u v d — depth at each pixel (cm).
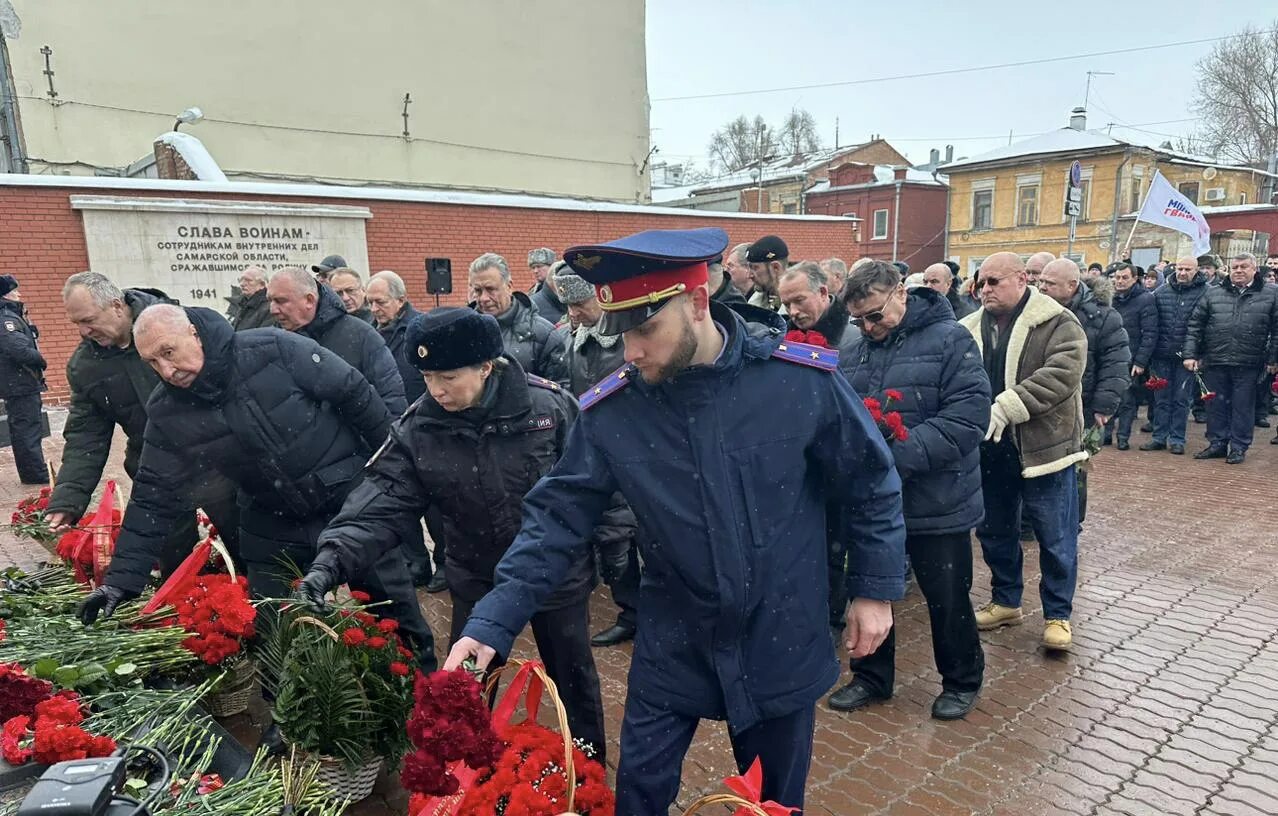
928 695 364
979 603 469
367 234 1330
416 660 287
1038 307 390
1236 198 3419
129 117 1496
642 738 202
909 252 3747
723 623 190
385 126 1806
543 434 265
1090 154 3244
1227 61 3694
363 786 269
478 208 1442
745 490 186
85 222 1066
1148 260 2942
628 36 2180
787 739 201
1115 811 280
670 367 176
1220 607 459
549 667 272
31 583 354
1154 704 352
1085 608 459
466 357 239
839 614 423
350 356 412
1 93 1359
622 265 166
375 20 1769
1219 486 730
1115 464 830
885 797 289
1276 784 294
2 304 743
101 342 356
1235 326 794
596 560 276
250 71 1628
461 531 271
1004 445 399
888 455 195
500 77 1962
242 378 297
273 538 325
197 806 206
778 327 232
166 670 301
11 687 230
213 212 1159
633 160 2223
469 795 200
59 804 158
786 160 5178
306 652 265
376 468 269
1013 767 307
